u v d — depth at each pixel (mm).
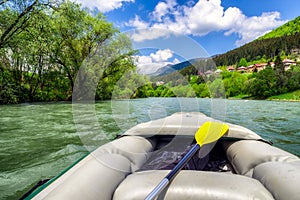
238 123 6738
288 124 6559
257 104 15664
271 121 7156
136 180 1182
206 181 1118
